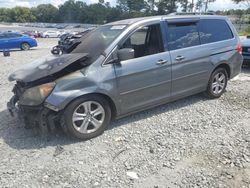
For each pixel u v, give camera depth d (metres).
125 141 4.34
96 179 3.42
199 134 4.53
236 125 4.86
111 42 4.56
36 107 4.11
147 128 4.78
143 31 4.84
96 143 4.30
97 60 4.38
